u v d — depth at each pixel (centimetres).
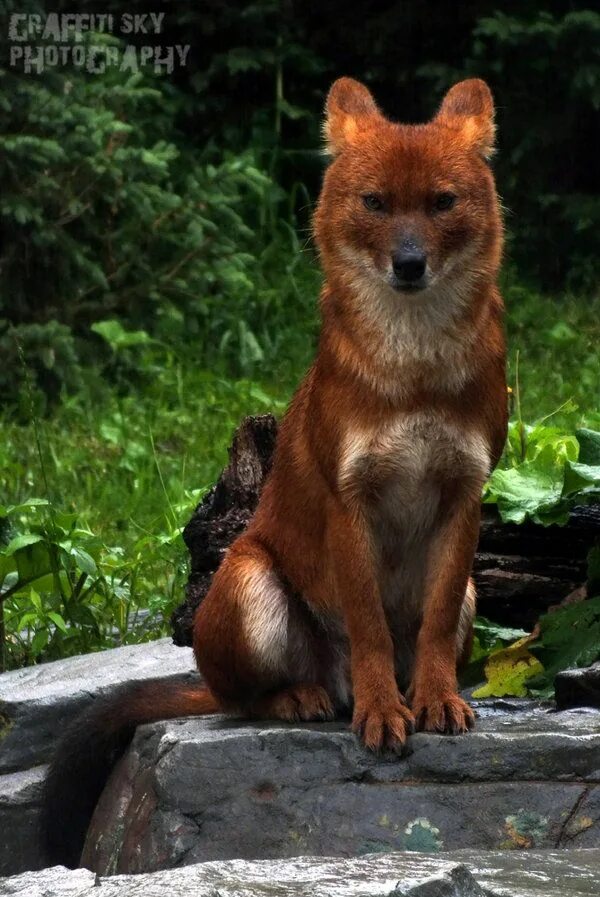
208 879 592
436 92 2725
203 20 2661
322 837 754
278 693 871
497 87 2720
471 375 821
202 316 2356
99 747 906
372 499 834
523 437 1202
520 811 736
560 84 2706
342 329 834
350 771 774
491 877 614
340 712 891
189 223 2212
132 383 2216
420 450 820
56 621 1191
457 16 2809
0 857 948
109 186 2119
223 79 2877
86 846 861
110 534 1552
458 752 761
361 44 2845
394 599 885
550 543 1009
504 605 1022
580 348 2384
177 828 773
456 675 880
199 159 2727
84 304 2164
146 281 2197
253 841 761
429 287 802
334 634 883
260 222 2717
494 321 852
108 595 1258
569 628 902
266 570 869
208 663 873
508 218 2767
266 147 2803
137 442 1953
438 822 744
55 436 1934
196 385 2220
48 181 2022
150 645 1141
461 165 838
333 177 859
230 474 1086
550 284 2756
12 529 1220
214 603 870
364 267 826
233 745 786
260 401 2147
